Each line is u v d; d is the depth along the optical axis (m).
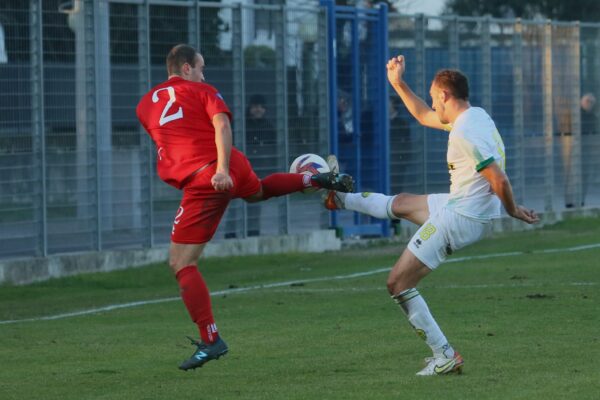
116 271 43.81
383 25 54.03
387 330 28.19
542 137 61.75
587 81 63.97
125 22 44.81
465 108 21.56
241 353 25.39
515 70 60.16
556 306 31.45
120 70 44.75
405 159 55.47
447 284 37.38
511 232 58.34
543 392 20.02
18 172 41.78
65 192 43.16
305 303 33.91
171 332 29.22
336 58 52.38
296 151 50.88
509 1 108.56
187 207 21.92
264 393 20.67
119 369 23.89
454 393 20.06
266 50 49.75
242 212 49.19
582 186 64.06
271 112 49.94
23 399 20.80
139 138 45.47
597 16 108.94
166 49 46.25
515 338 26.25
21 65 41.75
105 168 44.34
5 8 41.25
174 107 22.05
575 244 51.41
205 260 46.69
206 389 21.36
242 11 48.78
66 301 36.78
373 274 41.91
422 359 24.02
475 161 20.84
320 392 20.55
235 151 22.75
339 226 52.50
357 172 53.28
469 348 24.98
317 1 61.16
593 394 19.81
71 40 43.19
